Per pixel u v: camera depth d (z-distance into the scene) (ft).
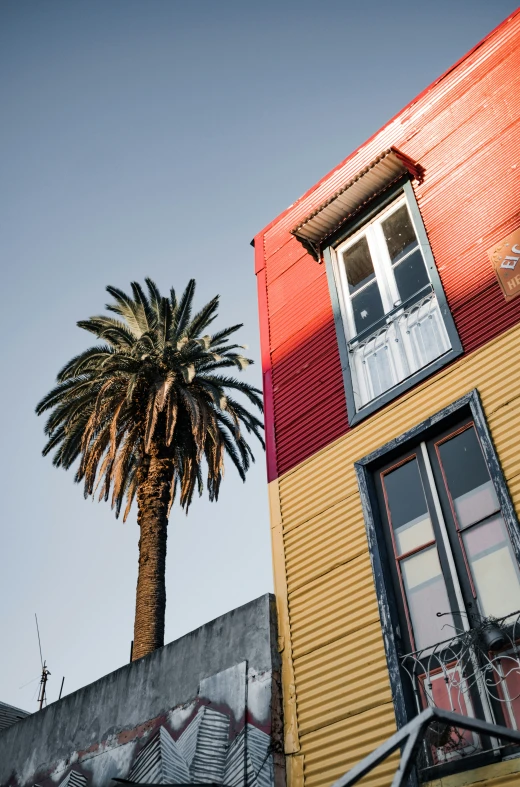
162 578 57.88
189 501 68.90
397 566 24.06
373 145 37.35
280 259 38.96
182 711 28.12
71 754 32.58
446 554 22.89
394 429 26.78
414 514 24.67
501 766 18.28
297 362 33.37
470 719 14.08
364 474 26.63
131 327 69.00
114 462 63.31
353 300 33.17
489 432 23.40
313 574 26.27
